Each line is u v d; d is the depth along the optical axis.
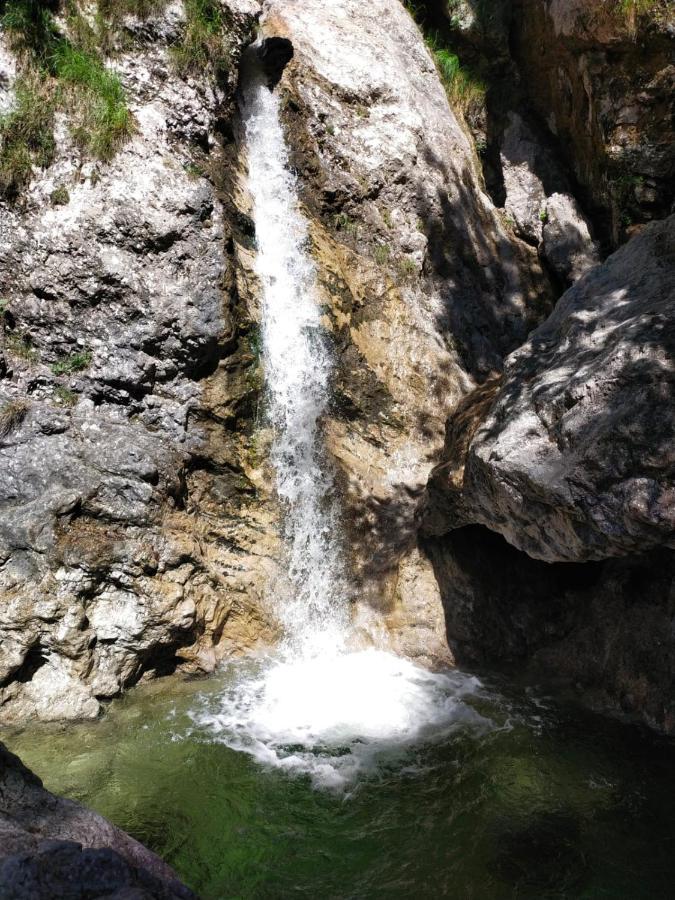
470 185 9.63
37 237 6.25
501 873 4.46
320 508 7.25
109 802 4.88
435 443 7.94
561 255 9.37
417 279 8.66
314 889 4.35
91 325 6.40
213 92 7.27
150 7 6.85
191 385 6.69
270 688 6.27
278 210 7.95
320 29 9.10
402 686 6.35
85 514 6.00
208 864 4.48
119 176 6.46
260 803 4.97
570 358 5.71
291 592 6.93
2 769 3.63
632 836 4.74
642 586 6.28
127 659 5.97
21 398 6.23
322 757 5.43
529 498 5.33
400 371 8.05
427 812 4.95
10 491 5.92
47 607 5.66
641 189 8.20
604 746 5.60
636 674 5.99
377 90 8.94
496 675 6.54
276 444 7.15
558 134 9.91
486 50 10.16
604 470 4.75
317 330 7.63
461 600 6.90
